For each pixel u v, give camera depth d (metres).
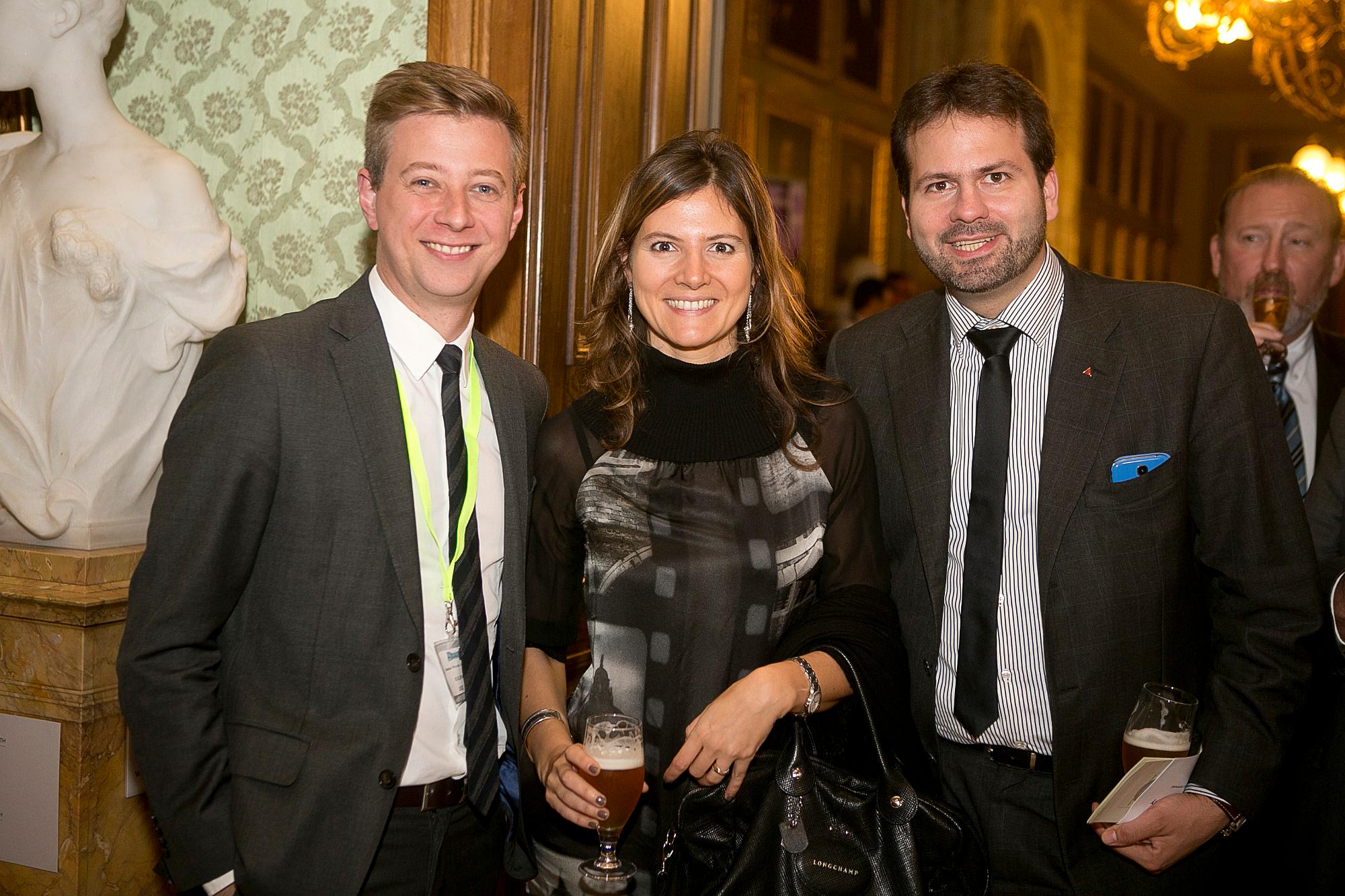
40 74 2.38
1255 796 1.79
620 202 1.96
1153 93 13.19
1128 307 1.93
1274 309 2.65
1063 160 10.42
